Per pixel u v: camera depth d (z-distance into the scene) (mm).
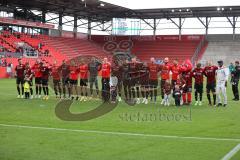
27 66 21000
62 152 8516
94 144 9352
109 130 11273
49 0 45812
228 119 13711
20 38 48375
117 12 55406
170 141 9820
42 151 8578
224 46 57406
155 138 10164
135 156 8281
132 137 10250
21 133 10672
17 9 52156
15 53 44562
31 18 53438
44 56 47812
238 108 17094
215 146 9328
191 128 11758
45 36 53094
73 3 47906
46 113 14859
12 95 22250
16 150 8648
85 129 11414
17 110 15695
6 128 11469
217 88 18000
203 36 58844
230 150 8922
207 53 56844
